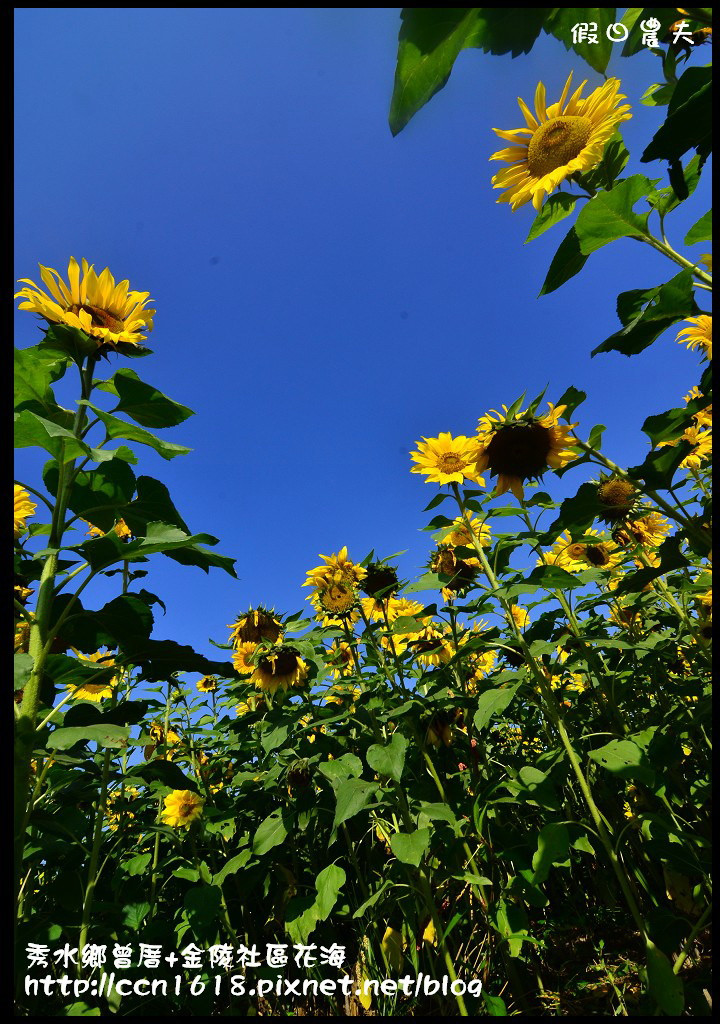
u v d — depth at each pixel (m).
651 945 0.68
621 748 0.76
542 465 0.90
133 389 0.75
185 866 1.16
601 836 0.76
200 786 1.27
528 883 0.84
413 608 1.47
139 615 0.72
